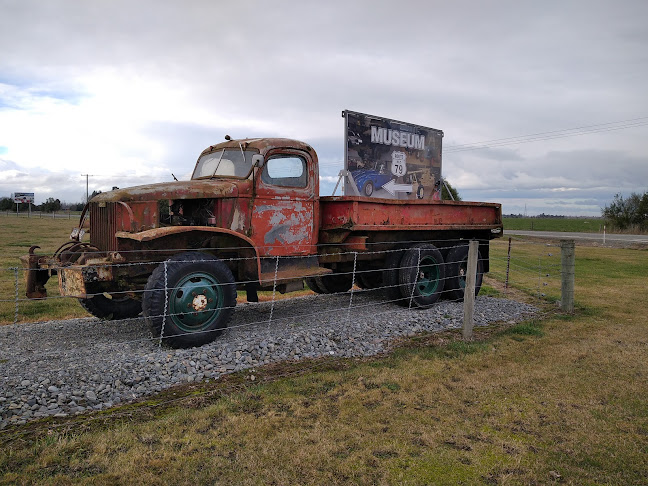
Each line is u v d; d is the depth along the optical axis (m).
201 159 6.98
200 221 6.01
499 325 6.79
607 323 6.89
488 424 3.57
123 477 2.77
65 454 3.00
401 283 7.52
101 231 5.66
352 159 11.15
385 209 7.11
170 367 4.43
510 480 2.82
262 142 6.26
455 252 8.30
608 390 4.25
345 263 7.99
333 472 2.87
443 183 14.77
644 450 3.21
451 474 2.88
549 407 3.88
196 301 5.12
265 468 2.89
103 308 6.43
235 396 3.92
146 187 5.57
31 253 5.59
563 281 7.78
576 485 2.79
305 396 4.00
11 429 3.33
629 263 14.79
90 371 4.19
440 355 5.22
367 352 5.33
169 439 3.21
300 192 6.58
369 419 3.59
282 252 6.40
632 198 32.81
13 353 4.87
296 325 6.18
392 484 2.76
